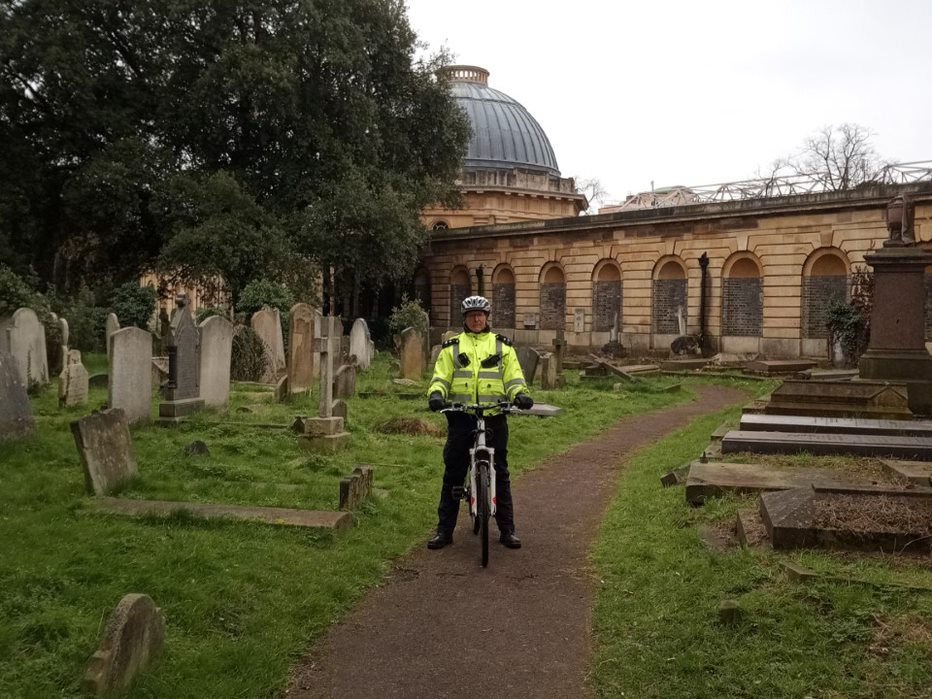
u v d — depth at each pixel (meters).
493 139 53.97
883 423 10.49
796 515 5.93
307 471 9.53
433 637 5.11
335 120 34.41
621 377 22.94
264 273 30.14
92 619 4.64
